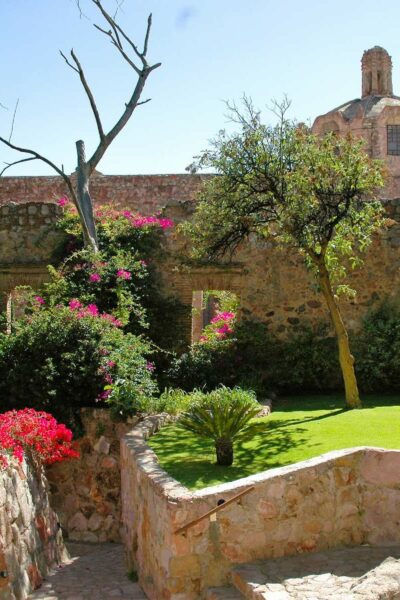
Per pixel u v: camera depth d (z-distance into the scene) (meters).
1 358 10.87
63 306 11.84
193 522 5.94
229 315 15.20
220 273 14.34
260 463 7.65
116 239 14.81
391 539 6.77
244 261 14.28
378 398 12.39
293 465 6.68
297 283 14.12
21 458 7.72
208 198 11.27
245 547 6.24
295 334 14.07
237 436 7.93
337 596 5.42
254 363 13.70
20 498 7.54
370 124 29.44
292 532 6.44
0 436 7.91
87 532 9.89
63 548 8.93
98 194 23.47
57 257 15.08
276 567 6.12
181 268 14.45
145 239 14.74
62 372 10.62
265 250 14.20
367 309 13.95
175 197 23.12
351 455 6.79
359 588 5.53
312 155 10.51
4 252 15.32
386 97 30.89
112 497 9.91
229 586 6.06
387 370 13.23
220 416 7.64
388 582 5.64
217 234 11.40
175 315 14.47
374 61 31.50
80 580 7.70
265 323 14.18
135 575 7.57
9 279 15.23
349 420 9.68
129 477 8.09
